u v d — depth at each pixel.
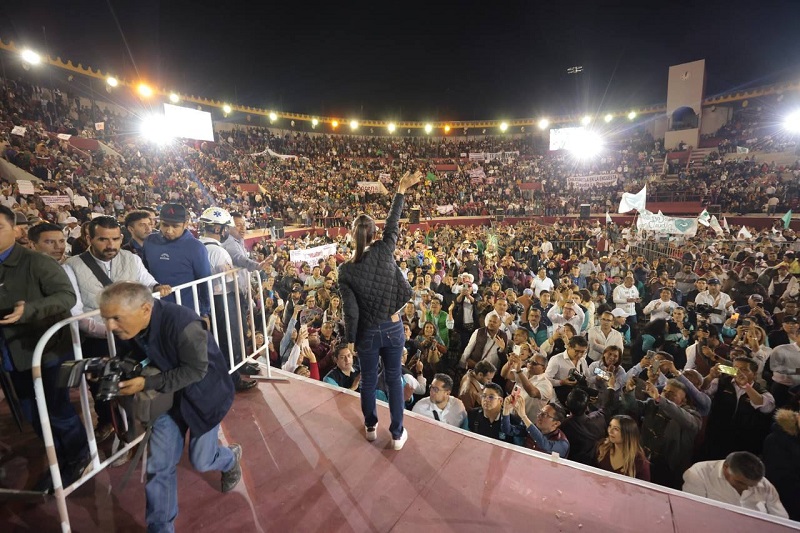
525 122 41.91
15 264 2.23
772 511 2.91
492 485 2.52
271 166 31.11
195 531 2.18
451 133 43.47
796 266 9.77
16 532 2.14
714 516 2.29
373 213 28.00
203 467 2.17
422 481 2.55
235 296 3.57
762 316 6.75
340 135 40.53
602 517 2.29
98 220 2.66
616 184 30.86
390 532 2.19
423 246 14.04
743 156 28.70
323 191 29.30
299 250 10.70
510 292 7.48
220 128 33.22
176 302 3.03
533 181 34.62
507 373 5.12
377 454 2.80
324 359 5.54
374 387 2.81
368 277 2.57
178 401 2.00
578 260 11.45
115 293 1.75
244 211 22.16
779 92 29.84
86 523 2.22
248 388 3.63
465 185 34.69
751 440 4.27
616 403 4.56
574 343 4.98
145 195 18.05
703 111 32.94
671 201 27.17
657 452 4.04
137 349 2.04
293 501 2.39
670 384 4.11
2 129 15.81
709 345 5.33
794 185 23.64
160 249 3.12
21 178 13.58
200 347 1.92
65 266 2.70
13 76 20.41
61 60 21.83
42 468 2.66
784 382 4.78
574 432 3.89
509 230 20.94
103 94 24.83
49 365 2.35
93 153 19.05
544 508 2.35
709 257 10.92
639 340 6.61
